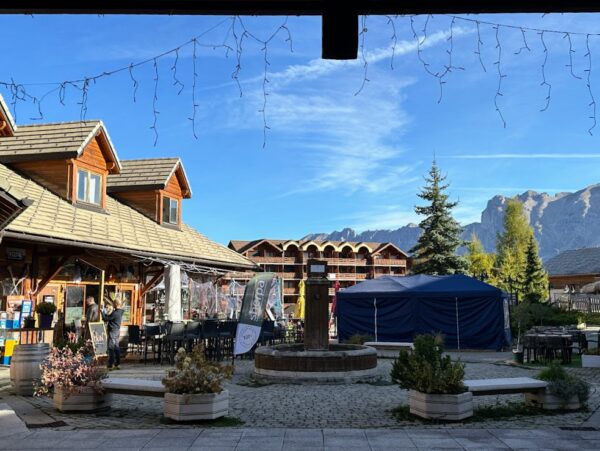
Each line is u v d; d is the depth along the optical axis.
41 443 6.42
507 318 23.17
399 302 23.30
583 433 6.96
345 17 3.37
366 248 83.12
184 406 7.70
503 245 80.94
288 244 79.06
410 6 3.39
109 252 16.97
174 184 23.02
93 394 8.48
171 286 17.75
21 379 9.95
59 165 17.84
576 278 52.34
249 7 3.41
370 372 13.12
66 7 3.38
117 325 15.02
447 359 8.38
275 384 12.39
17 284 14.69
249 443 6.41
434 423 7.81
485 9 3.39
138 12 3.41
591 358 15.29
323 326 13.78
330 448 6.20
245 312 16.27
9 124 14.88
